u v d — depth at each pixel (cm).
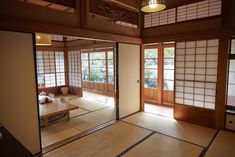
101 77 729
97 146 291
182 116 407
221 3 332
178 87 410
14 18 231
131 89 450
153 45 557
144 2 242
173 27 405
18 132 248
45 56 691
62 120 414
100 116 443
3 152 125
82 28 318
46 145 297
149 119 419
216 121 358
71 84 748
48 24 267
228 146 285
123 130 354
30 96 257
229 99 355
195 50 376
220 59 342
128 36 418
